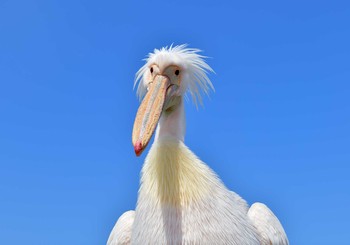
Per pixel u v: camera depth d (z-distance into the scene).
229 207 5.71
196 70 6.38
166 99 5.88
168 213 5.45
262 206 6.73
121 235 6.38
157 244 5.40
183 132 6.09
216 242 5.42
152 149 5.89
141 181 5.82
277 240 6.43
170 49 6.36
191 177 5.61
